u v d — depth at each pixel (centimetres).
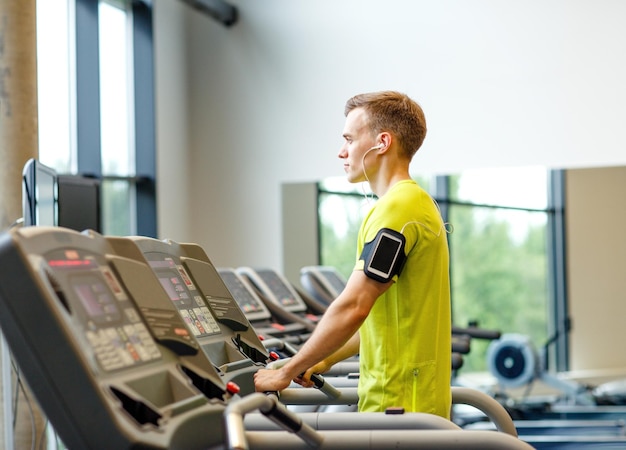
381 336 269
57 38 764
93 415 174
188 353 218
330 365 301
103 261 210
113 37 869
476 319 900
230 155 941
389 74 880
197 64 953
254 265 930
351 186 891
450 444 211
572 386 895
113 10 870
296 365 261
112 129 861
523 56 831
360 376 280
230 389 221
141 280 218
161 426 183
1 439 460
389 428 238
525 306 902
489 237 872
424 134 289
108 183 849
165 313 218
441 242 273
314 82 912
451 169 853
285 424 200
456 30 854
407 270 267
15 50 502
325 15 907
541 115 827
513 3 834
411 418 237
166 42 924
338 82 902
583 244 882
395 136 282
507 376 904
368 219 270
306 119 915
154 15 905
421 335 268
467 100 848
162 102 916
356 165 286
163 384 200
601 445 754
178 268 279
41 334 175
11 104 500
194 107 954
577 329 905
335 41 904
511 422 286
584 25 813
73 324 183
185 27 955
